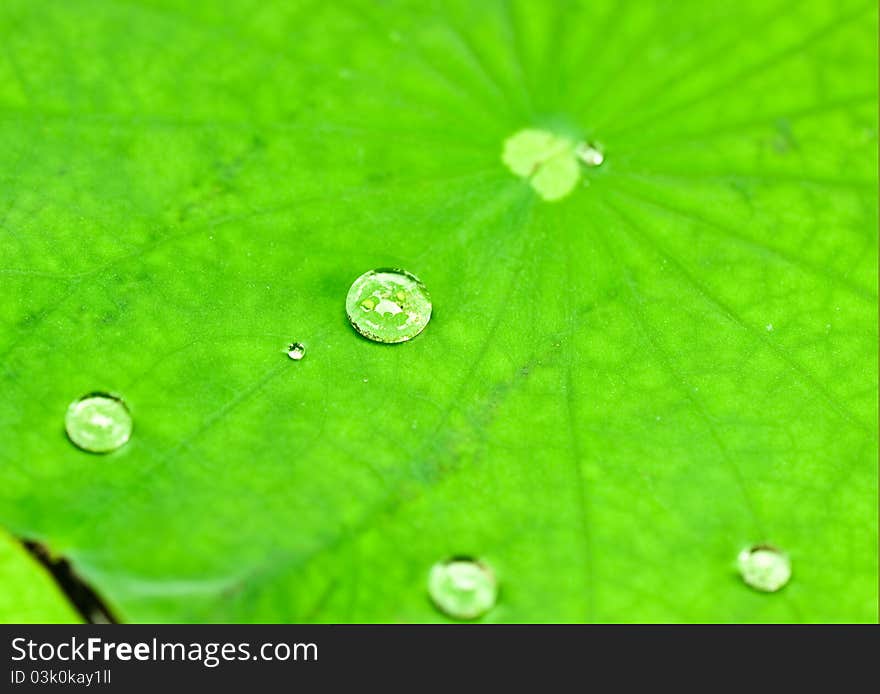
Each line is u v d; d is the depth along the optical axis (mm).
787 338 405
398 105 415
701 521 397
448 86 417
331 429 398
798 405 402
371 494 396
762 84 419
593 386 402
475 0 423
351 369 400
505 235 408
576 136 416
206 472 396
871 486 400
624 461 399
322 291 403
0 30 413
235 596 391
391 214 408
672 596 394
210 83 413
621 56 421
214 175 408
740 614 394
